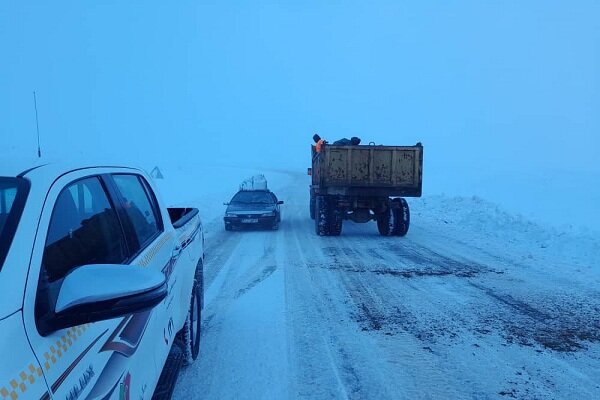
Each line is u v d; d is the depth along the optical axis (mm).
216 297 7469
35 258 2006
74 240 2459
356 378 4641
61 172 2500
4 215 2131
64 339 2025
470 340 5676
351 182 13914
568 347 5500
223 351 5281
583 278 8789
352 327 6094
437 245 12602
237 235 14586
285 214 21031
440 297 7504
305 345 5473
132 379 2631
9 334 1720
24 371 1711
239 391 4348
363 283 8375
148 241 3523
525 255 11070
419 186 14008
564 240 12062
